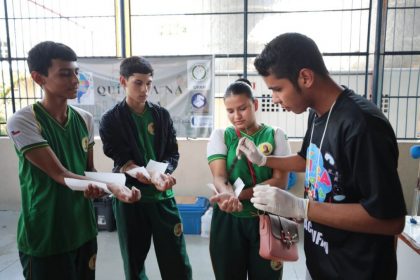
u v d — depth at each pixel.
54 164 1.21
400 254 1.53
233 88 1.44
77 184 1.15
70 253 1.34
